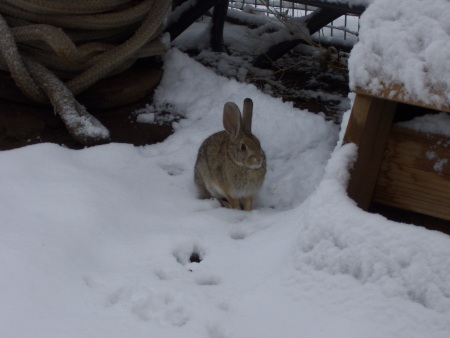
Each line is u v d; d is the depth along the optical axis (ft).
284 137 8.05
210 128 8.24
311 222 5.80
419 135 6.15
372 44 5.73
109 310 5.61
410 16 5.74
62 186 6.64
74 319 5.53
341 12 9.14
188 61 9.09
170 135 8.20
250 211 6.99
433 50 5.55
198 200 7.14
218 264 6.08
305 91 9.37
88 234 6.24
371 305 5.49
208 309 5.64
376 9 5.84
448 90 5.50
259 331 5.52
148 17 8.06
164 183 7.38
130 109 8.55
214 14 10.02
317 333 5.45
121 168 7.36
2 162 6.79
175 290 5.77
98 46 7.97
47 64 8.06
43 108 8.21
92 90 8.33
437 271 5.45
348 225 5.70
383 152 6.20
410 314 5.41
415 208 6.30
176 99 8.71
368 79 5.70
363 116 5.95
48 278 5.76
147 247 6.24
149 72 8.83
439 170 6.17
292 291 5.69
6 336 5.38
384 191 6.31
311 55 10.32
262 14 11.22
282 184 7.54
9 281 5.67
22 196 6.44
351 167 6.03
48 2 7.69
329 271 5.68
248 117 7.06
